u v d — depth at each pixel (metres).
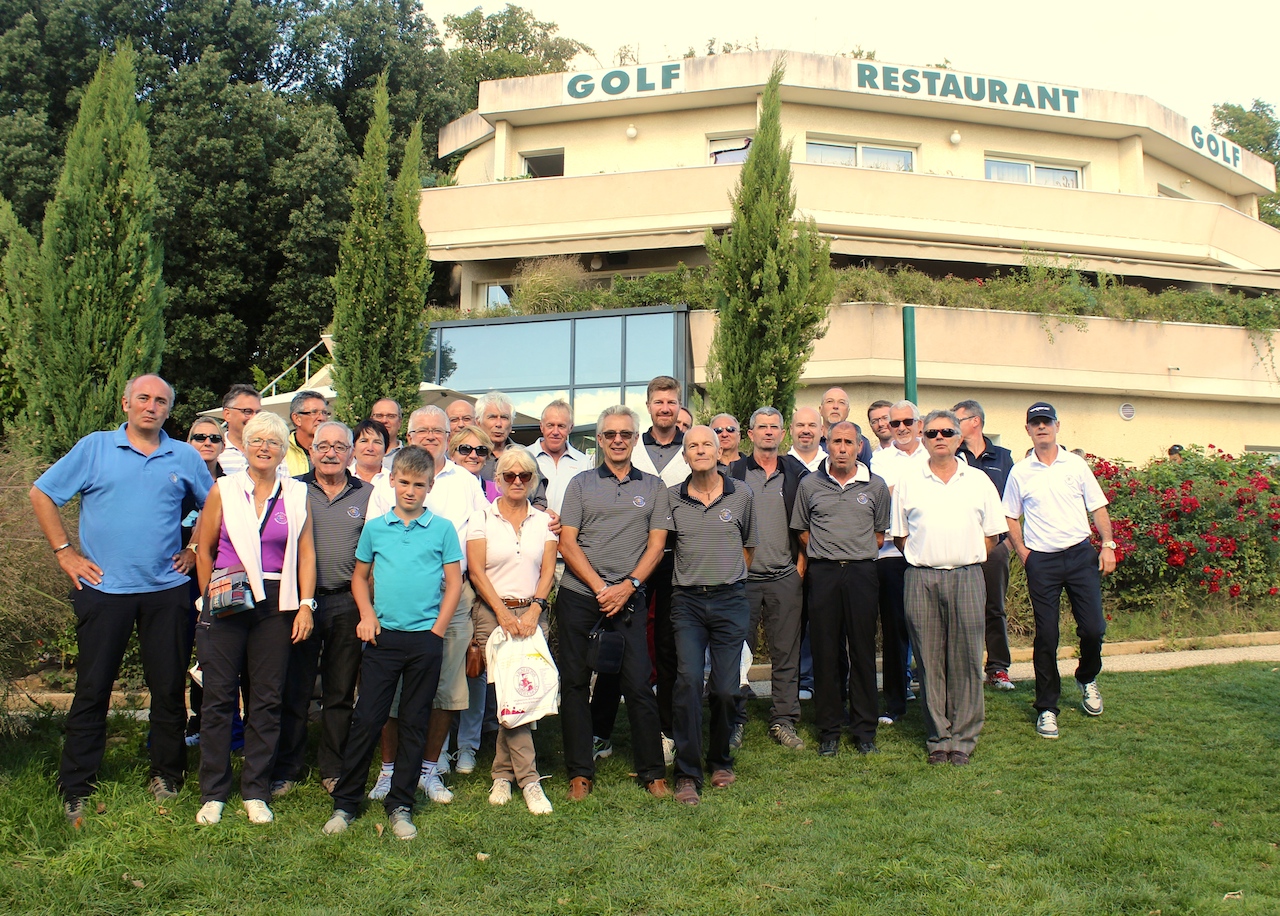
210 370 22.47
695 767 5.27
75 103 21.42
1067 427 15.02
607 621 5.40
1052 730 6.24
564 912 3.94
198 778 5.38
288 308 22.14
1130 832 4.62
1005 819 4.83
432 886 4.16
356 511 5.46
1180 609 10.13
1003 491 7.55
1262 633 9.65
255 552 5.02
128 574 4.99
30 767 5.19
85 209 9.37
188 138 21.11
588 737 5.40
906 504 6.05
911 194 17.02
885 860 4.37
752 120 18.22
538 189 17.33
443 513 5.61
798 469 6.50
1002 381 14.37
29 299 9.41
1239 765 5.58
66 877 4.17
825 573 6.12
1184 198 20.16
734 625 5.53
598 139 18.91
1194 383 15.16
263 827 4.77
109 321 9.28
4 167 19.89
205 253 21.56
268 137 21.98
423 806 5.13
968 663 5.86
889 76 17.92
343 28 24.73
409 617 4.91
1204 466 11.20
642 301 15.41
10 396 10.27
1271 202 32.03
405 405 11.75
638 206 16.95
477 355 15.34
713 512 5.54
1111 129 19.25
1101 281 15.47
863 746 6.07
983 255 16.48
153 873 4.24
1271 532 10.54
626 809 5.09
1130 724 6.46
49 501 4.90
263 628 5.05
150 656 5.09
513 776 5.34
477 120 20.44
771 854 4.48
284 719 5.40
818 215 16.62
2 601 5.21
